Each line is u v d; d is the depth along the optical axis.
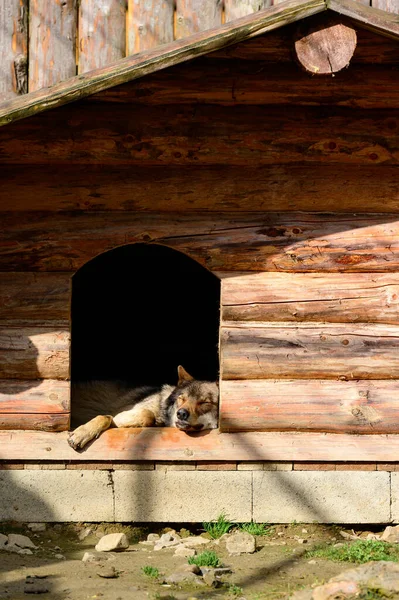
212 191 5.74
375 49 5.21
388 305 5.80
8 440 5.73
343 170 5.76
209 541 5.59
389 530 5.69
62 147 5.64
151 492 5.79
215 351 8.77
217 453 5.76
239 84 5.50
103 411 6.99
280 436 5.79
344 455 5.77
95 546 5.52
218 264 5.79
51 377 5.77
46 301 5.75
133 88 5.48
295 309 5.79
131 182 5.73
